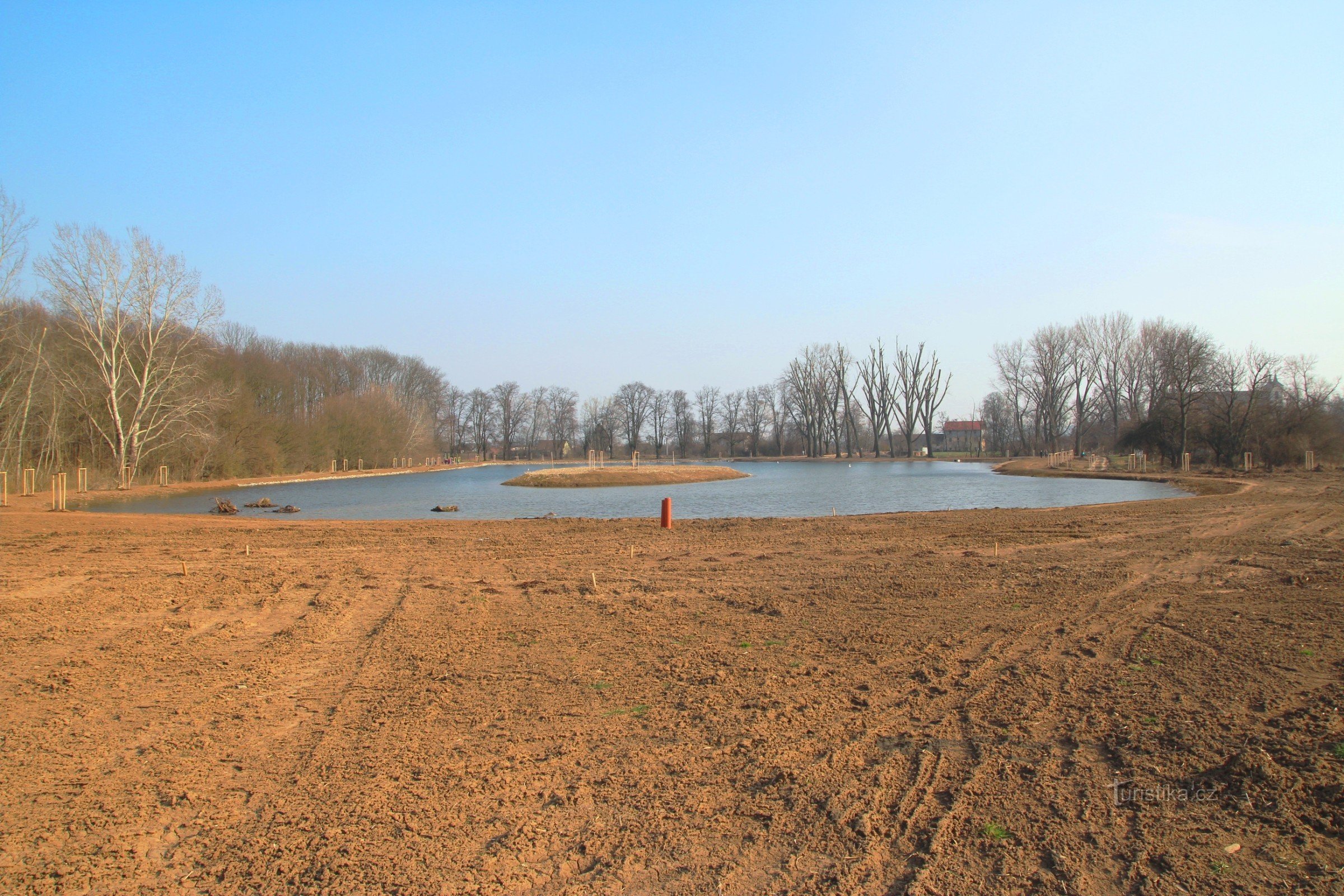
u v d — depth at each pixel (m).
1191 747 5.64
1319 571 12.48
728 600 11.50
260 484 53.78
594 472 55.38
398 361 109.06
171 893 4.09
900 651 8.55
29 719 6.77
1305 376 51.62
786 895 3.99
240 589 12.79
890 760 5.64
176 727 6.56
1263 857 4.22
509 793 5.22
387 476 72.69
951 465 83.12
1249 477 41.25
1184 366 53.47
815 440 109.25
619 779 5.41
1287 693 6.71
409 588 12.83
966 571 13.53
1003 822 4.70
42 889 4.13
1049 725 6.23
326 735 6.35
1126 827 4.60
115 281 41.28
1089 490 38.91
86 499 35.94
